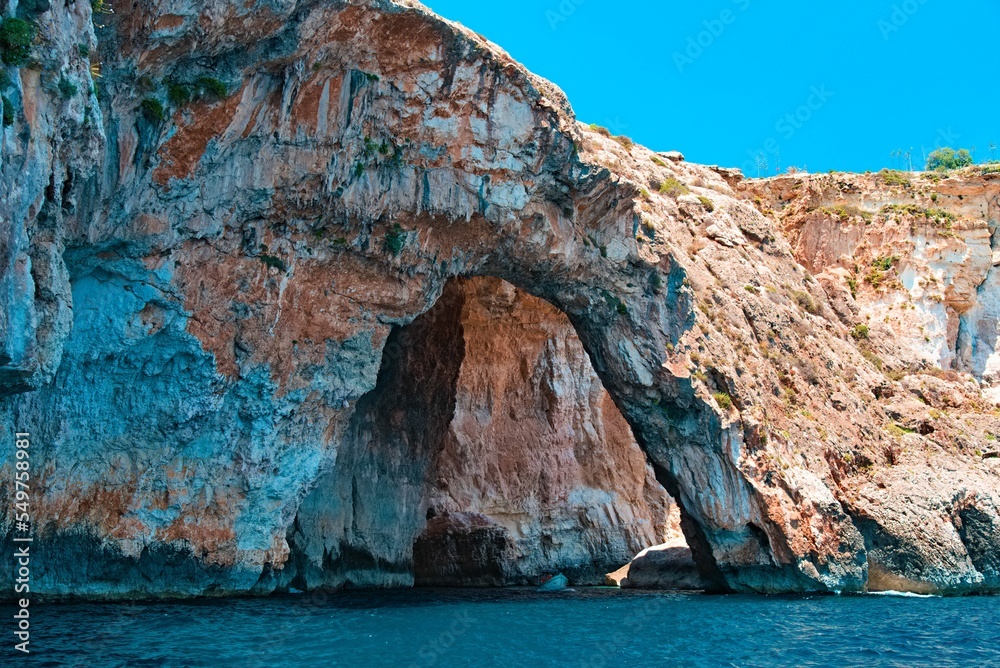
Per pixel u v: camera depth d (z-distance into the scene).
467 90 29.53
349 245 28.88
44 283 17.81
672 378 35.91
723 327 39.06
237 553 27.94
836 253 55.00
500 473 46.06
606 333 36.59
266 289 27.25
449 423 41.97
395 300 30.52
